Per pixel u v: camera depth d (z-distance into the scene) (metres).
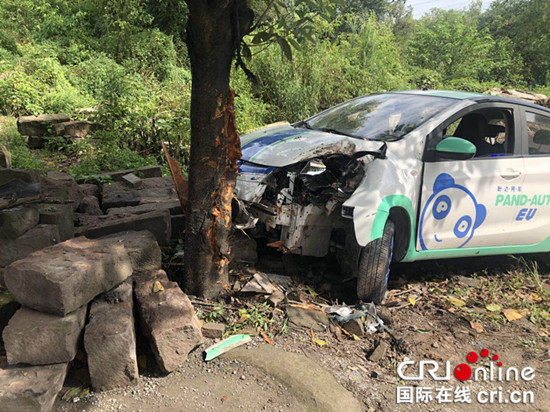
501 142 4.77
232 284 3.91
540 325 4.12
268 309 3.69
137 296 3.19
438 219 4.23
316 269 4.50
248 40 10.00
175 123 7.61
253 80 3.51
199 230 3.54
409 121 4.40
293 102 11.15
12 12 16.45
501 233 4.60
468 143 4.02
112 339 2.73
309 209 3.96
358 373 3.19
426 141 4.19
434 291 4.50
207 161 3.40
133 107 8.19
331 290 4.17
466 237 4.43
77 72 13.43
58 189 4.32
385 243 3.86
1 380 2.52
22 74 11.30
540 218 4.80
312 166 4.01
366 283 3.86
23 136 8.50
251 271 4.15
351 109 5.02
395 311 4.08
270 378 2.97
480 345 3.72
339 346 3.45
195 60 3.20
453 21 23.89
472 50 22.02
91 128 8.64
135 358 2.85
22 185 3.96
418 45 22.14
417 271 4.90
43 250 3.07
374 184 3.82
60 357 2.65
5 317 3.12
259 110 10.24
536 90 21.75
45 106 10.62
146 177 5.99
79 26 16.53
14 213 3.43
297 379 2.96
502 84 22.42
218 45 3.13
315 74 11.72
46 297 2.69
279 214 3.89
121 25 13.98
